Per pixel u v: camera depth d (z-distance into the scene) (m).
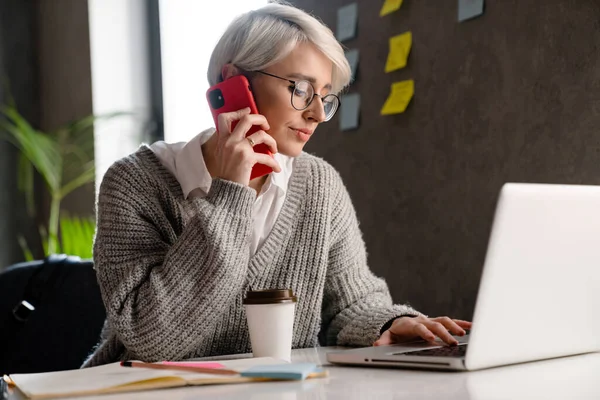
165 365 1.08
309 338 1.63
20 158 3.85
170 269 1.33
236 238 1.34
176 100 3.61
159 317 1.30
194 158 1.54
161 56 3.67
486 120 2.01
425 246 2.22
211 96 1.50
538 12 1.85
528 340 1.11
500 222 1.02
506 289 1.05
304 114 1.48
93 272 1.98
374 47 2.38
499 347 1.07
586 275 1.16
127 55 3.69
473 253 2.04
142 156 1.58
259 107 1.48
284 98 1.46
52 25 3.85
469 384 0.96
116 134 3.65
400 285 2.32
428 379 1.01
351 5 2.47
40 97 3.98
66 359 1.92
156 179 1.54
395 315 1.49
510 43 1.93
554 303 1.13
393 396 0.89
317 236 1.62
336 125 2.56
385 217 2.37
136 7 3.72
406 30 2.26
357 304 1.66
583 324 1.19
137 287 1.37
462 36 2.07
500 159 1.97
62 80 3.80
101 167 3.64
